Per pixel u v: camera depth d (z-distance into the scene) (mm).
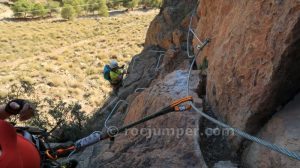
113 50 38906
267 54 4219
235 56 5039
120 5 68562
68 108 11453
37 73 29500
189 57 9188
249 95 4602
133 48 40250
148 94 6781
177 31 11789
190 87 6430
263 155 4289
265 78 4270
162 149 5086
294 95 4473
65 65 32344
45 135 2604
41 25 54594
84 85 27656
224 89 5266
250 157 4574
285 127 4125
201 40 7902
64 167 2656
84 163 6859
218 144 5066
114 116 10008
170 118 5496
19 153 1959
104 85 28031
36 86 26516
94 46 42062
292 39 3777
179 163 4672
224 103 5301
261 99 4367
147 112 6301
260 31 4402
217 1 6961
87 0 65750
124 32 48375
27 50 39500
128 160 5137
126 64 34500
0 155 1854
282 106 4465
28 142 2117
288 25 3805
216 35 6629
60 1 70812
